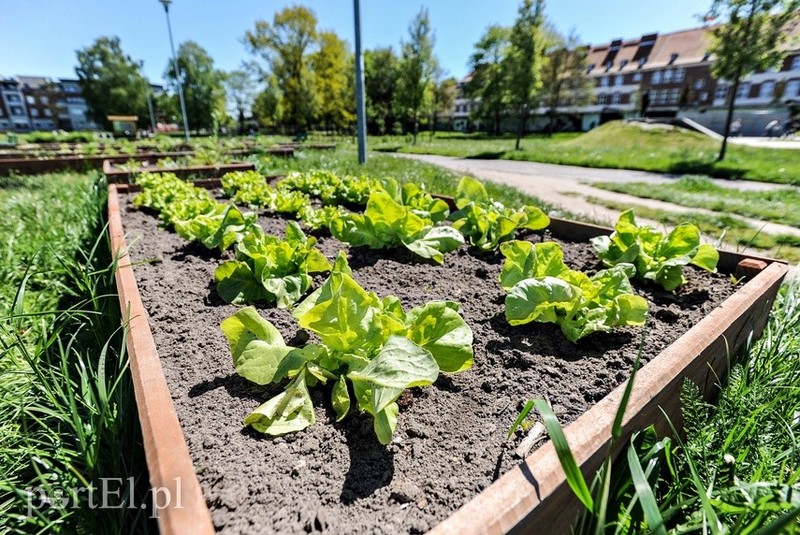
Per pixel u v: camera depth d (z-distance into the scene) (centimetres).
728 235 439
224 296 180
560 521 86
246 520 79
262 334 125
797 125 2842
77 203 449
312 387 121
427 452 99
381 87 4156
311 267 193
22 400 132
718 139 1719
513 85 1861
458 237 242
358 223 248
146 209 395
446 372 125
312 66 3888
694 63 3928
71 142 2405
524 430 106
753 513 93
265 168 746
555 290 147
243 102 5922
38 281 267
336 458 97
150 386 100
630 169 1193
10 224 362
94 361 167
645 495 79
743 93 3812
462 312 174
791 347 177
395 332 122
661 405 116
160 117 6512
